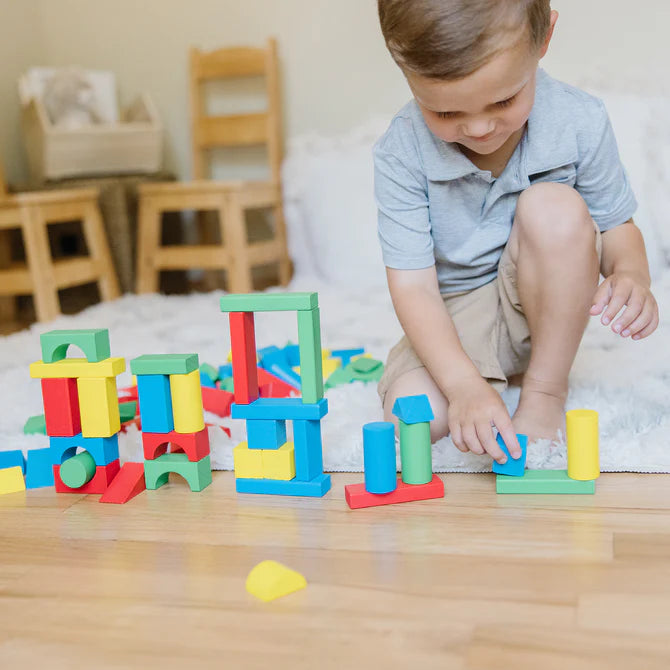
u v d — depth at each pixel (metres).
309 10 2.45
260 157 2.61
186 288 2.59
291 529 0.79
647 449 0.91
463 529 0.77
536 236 0.92
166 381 0.91
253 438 0.90
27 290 2.11
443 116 0.82
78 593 0.69
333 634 0.60
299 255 2.37
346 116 2.48
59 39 2.75
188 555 0.75
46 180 2.37
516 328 1.04
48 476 0.97
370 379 1.24
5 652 0.60
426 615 0.62
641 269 0.97
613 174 1.02
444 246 1.05
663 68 2.13
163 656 0.59
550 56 2.21
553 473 0.86
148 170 2.54
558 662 0.55
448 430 0.98
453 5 0.73
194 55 2.53
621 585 0.65
